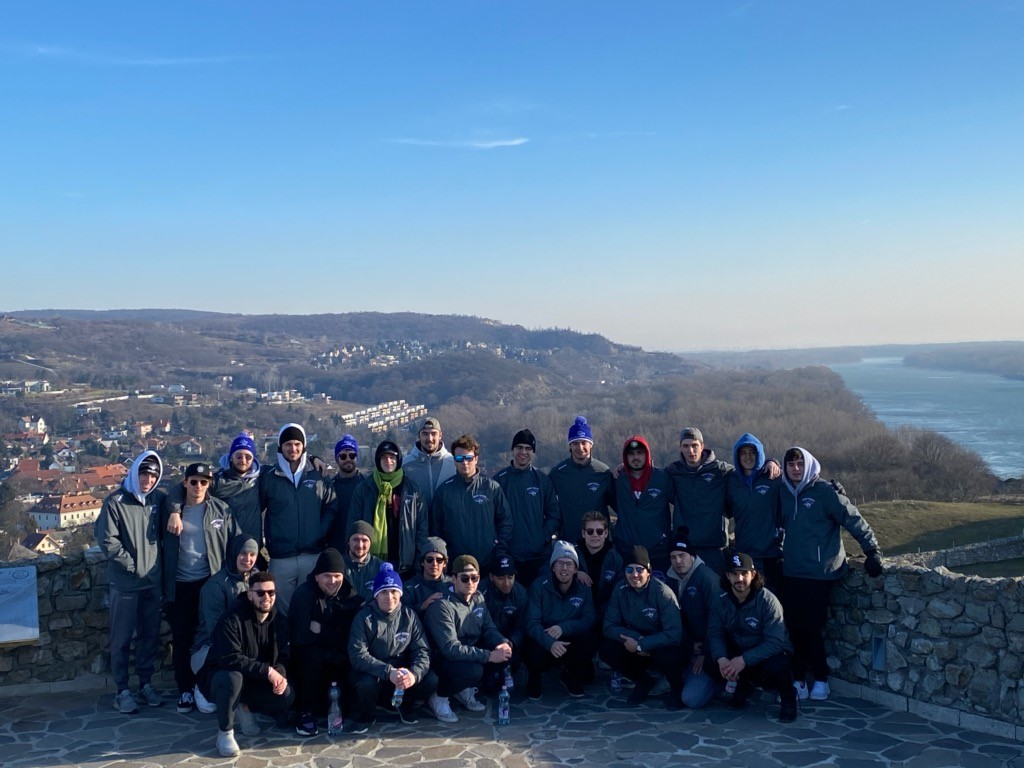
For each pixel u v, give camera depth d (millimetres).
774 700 8500
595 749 7129
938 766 6621
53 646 8930
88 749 7242
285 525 8633
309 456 9195
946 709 7707
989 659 7438
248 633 7398
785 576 8664
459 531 8977
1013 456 123562
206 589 7832
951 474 75438
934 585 7898
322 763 6883
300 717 7723
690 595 8594
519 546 9258
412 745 7285
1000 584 7379
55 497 77188
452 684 7938
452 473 9523
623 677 8852
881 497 72938
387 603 7703
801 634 8609
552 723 7855
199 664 7973
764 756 6898
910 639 8078
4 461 108188
